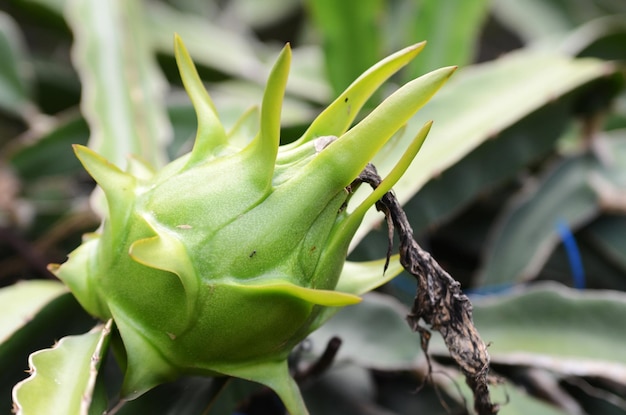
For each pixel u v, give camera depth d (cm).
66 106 85
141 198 40
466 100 55
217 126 41
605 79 57
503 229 60
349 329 50
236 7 116
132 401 44
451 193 54
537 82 56
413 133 53
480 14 68
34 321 46
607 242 61
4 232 62
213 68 79
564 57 58
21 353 46
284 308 40
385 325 50
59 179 68
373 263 43
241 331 40
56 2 80
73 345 41
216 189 40
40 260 61
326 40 67
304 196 39
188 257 39
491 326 52
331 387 52
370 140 39
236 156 40
